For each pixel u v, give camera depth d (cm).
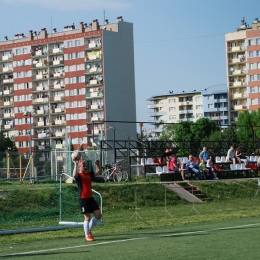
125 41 12625
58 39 12719
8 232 1964
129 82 12650
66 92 12669
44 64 12862
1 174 4259
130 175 4144
